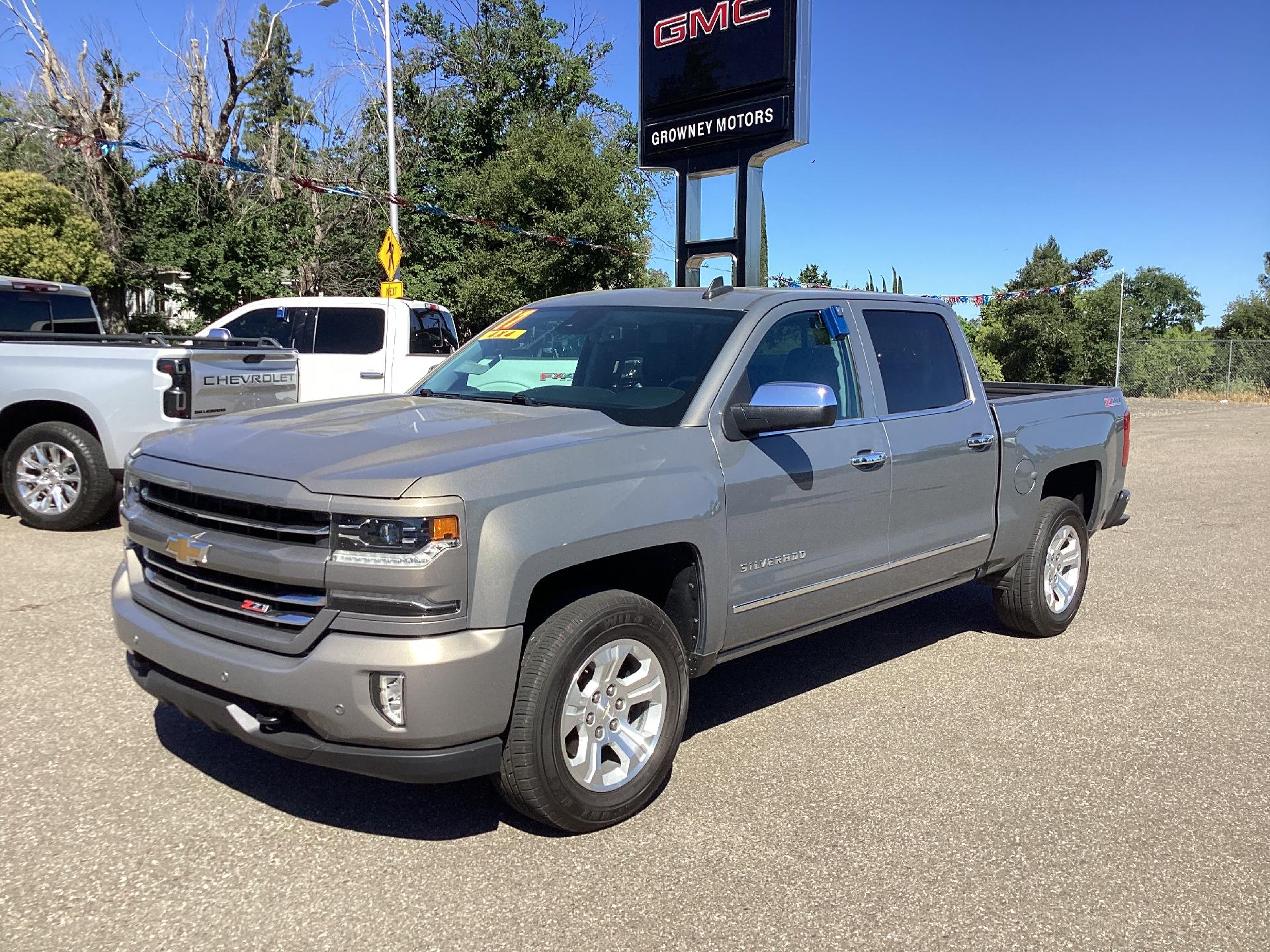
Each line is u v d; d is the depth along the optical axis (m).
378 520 3.02
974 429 5.23
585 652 3.39
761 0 14.12
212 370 7.96
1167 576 7.79
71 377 7.72
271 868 3.25
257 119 33.12
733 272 16.02
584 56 32.47
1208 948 2.98
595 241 24.86
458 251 28.36
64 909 2.98
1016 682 5.31
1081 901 3.21
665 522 3.60
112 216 24.03
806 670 5.45
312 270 26.22
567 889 3.18
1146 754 4.39
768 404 3.90
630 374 4.27
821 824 3.67
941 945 2.95
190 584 3.46
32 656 5.10
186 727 4.32
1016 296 18.91
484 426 3.67
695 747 4.36
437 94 29.84
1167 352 32.62
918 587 5.08
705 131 15.03
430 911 3.04
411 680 3.01
